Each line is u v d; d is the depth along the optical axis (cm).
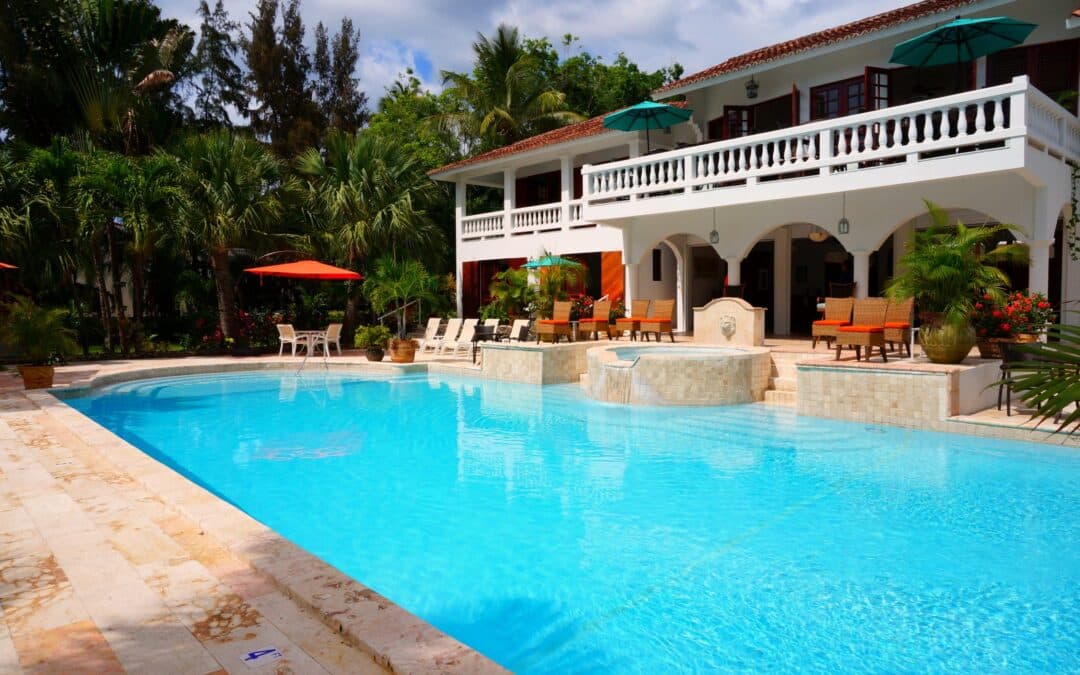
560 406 1207
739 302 1432
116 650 306
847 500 657
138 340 1892
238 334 2000
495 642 399
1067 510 619
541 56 3697
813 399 1069
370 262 2216
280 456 862
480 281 2514
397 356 1736
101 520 496
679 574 492
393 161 2294
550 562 516
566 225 2136
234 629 326
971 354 1224
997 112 1134
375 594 356
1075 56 1339
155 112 2364
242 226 1869
